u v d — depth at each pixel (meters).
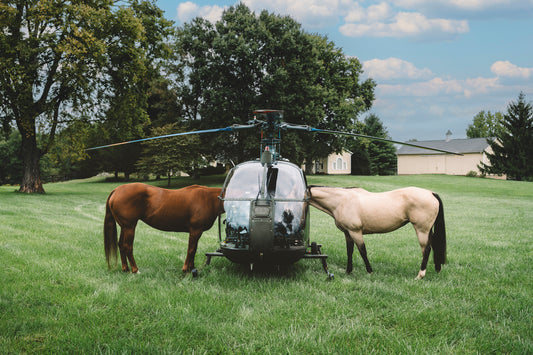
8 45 22.45
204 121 35.88
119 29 25.02
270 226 5.23
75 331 3.75
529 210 20.16
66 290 5.08
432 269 6.73
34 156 27.41
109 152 50.03
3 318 4.05
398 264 7.13
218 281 5.69
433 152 62.06
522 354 3.49
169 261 7.08
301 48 33.56
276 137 6.46
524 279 6.00
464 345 3.68
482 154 58.00
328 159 64.69
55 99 25.86
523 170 52.34
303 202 5.84
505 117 55.34
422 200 6.01
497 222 14.79
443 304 4.79
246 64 32.34
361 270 6.61
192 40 34.69
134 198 5.92
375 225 6.19
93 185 42.88
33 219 12.61
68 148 28.27
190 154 38.19
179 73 41.50
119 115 28.00
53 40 23.56
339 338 3.75
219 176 46.12
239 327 3.97
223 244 5.71
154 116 46.88
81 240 8.89
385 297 5.01
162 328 3.93
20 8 24.11
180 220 6.04
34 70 24.19
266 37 32.91
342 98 40.69
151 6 28.52
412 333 3.95
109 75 27.81
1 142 69.94
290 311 4.45
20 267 6.15
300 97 33.00
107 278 5.74
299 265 6.79
